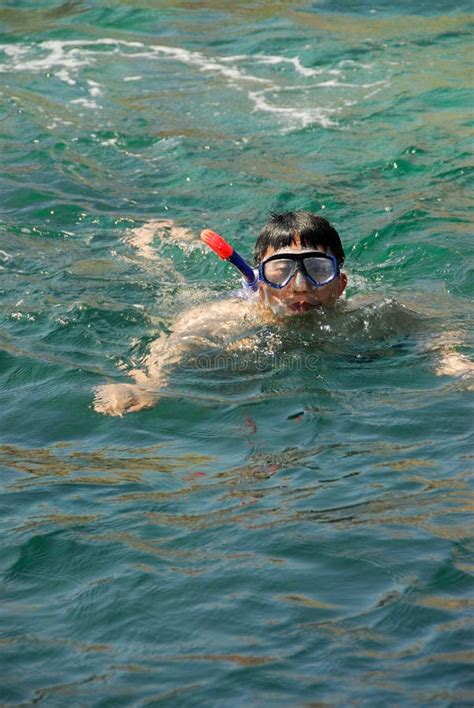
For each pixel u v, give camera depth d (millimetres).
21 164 17141
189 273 13086
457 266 12953
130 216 15055
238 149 17656
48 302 11969
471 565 6430
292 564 6547
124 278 12820
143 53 23719
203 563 6621
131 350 10664
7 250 13812
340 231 14219
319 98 20172
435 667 5438
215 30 25453
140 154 17656
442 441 8258
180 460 8234
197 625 5961
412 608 5996
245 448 8352
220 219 14891
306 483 7656
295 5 27344
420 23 25109
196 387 9656
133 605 6199
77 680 5500
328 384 9578
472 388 9328
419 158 16906
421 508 7168
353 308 11156
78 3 28000
